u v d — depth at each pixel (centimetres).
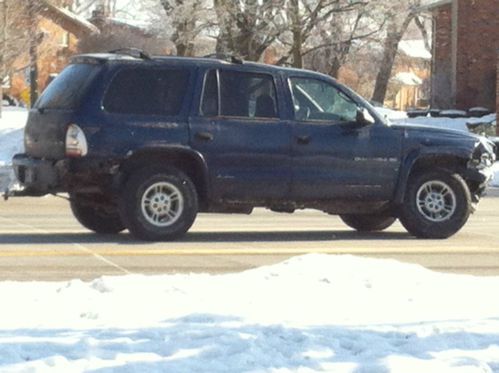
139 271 1251
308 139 1568
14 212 2023
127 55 1546
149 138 1498
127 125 1495
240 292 1015
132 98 1509
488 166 1673
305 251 1458
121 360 736
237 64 1564
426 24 7769
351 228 1781
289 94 1573
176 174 1509
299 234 1678
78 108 1488
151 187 1499
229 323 858
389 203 1620
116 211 1575
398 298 1002
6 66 5019
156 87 1521
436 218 1639
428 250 1500
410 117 4775
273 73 1574
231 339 786
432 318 911
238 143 1540
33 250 1418
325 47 4444
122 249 1434
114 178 1491
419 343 797
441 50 5106
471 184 1680
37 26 5844
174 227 1516
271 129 1555
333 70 4775
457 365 736
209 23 4138
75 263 1305
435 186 1641
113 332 818
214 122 1532
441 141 1634
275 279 1080
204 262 1338
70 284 1041
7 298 973
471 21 4947
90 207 1606
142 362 726
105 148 1484
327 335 813
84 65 1545
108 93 1499
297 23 4138
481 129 4309
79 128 1479
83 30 7419
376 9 4159
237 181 1542
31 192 1533
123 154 1489
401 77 9856
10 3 4931
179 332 812
